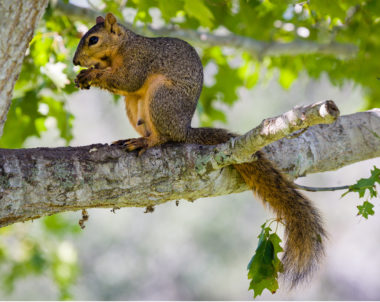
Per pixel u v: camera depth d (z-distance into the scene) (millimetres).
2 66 5773
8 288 14164
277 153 8266
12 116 10883
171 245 29797
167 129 8734
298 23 13039
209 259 29391
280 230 21828
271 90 28031
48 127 11352
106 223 29500
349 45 13844
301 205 7988
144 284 29422
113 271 29031
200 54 14031
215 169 7441
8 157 6789
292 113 6070
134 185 7246
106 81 9398
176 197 7562
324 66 14453
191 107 9289
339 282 32375
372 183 7496
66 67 10492
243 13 12398
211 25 9797
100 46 9664
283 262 7840
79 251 28656
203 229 29391
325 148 8516
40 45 9602
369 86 13789
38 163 6848
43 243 14359
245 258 29172
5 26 5680
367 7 11844
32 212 6820
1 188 6613
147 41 9664
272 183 7926
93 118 32406
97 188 7051
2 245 14070
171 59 9398
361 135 8672
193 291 29328
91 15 11680
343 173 32312
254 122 28500
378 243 32719
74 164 6996
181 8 10062
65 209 7004
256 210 29797
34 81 10977
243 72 14711
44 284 25188
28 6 5781
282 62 14508
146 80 9523
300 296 29812
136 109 9766
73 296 14102
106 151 7238
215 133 8719
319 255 7895
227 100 14180
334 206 32781
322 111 5719
